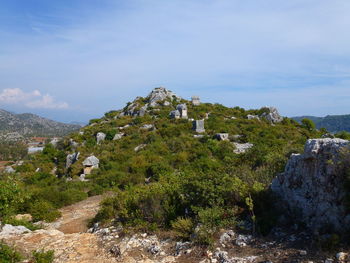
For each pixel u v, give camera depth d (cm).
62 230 1146
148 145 3222
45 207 1378
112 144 3581
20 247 822
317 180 681
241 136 3297
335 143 657
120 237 873
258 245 655
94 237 909
